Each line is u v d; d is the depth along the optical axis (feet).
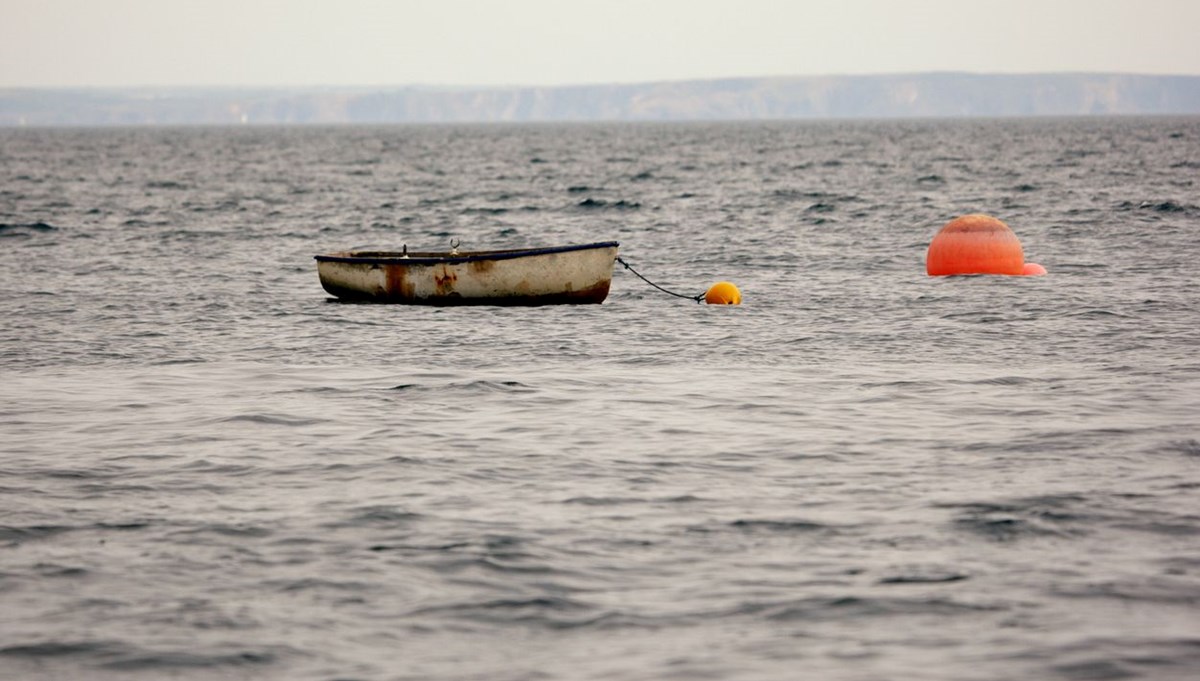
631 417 178.19
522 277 284.41
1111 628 99.66
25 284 335.26
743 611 104.12
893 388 197.26
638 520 128.67
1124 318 261.03
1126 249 384.27
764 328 257.96
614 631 100.48
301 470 150.00
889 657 94.73
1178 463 149.79
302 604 106.83
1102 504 132.67
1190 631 98.78
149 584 111.75
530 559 116.88
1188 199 563.89
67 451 160.45
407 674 93.20
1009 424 171.12
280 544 122.01
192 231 505.66
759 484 142.51
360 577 112.78
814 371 212.84
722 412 181.16
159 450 160.66
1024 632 99.14
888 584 109.81
